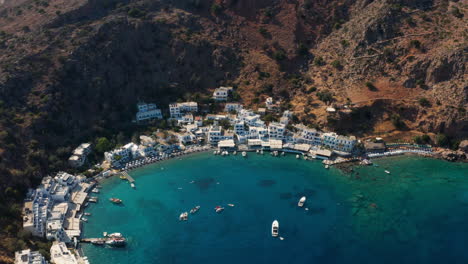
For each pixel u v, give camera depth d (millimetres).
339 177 170000
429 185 163750
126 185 163625
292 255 127375
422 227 139375
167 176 170500
